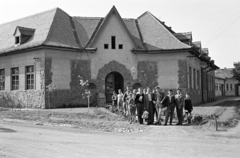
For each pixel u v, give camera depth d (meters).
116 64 25.95
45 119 17.62
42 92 23.22
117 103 22.28
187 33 27.41
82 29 27.44
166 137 11.78
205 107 23.91
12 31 29.48
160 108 15.34
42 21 27.00
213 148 9.45
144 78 26.14
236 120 16.19
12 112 20.52
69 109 21.59
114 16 26.38
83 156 8.21
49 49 23.50
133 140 11.07
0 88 27.83
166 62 25.83
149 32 28.09
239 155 8.45
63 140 10.85
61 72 24.09
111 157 8.12
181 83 25.25
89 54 25.55
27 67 25.09
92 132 13.43
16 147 9.38
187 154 8.57
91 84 25.69
